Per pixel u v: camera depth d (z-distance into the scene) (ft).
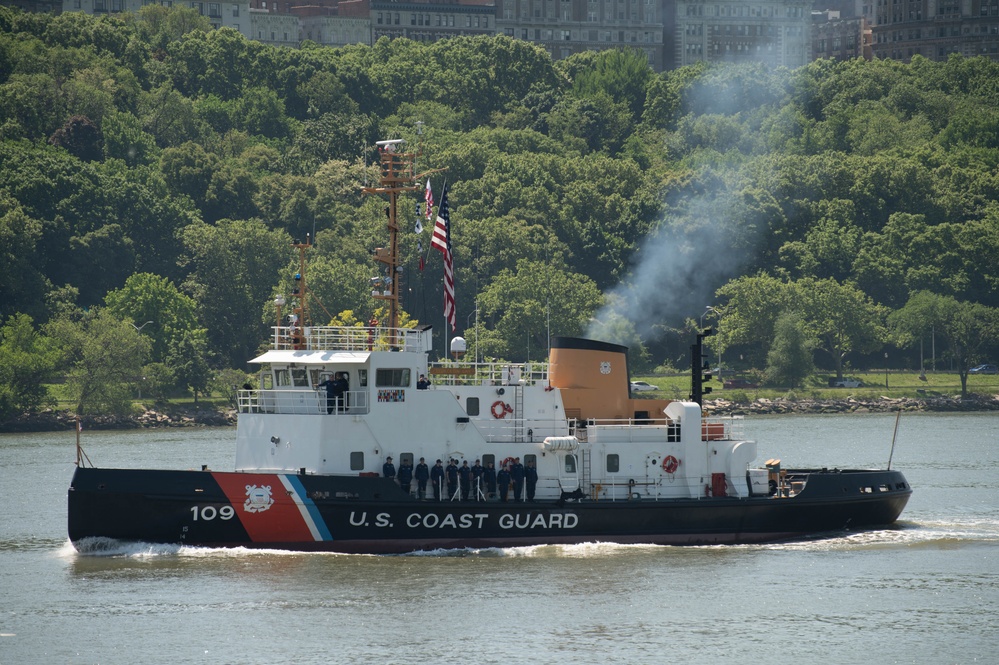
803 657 601.62
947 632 634.43
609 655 601.21
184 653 599.98
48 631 626.64
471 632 625.00
